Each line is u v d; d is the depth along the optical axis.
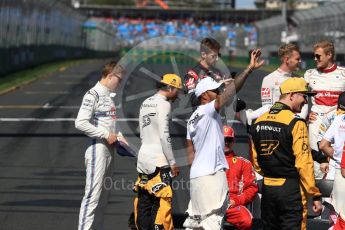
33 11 95.50
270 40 136.12
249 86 28.36
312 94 13.34
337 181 14.20
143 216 15.07
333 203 14.27
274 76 17.45
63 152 28.09
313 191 12.97
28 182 22.30
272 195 13.23
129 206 19.20
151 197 15.04
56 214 18.19
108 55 188.38
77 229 16.70
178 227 16.69
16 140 31.41
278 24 125.69
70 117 39.91
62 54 134.88
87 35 179.12
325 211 16.72
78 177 23.19
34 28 97.06
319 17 97.94
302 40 109.25
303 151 12.94
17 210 18.61
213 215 13.68
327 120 18.19
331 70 18.27
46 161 26.08
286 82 13.44
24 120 38.44
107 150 15.34
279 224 13.36
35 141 31.09
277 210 13.34
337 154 14.41
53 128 35.22
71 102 48.97
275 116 13.25
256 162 13.83
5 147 29.42
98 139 15.30
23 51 86.62
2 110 43.50
